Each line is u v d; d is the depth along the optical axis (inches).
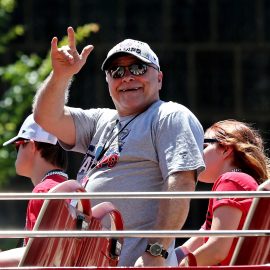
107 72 566.6
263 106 1563.7
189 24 1557.6
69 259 490.9
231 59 1563.7
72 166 1480.1
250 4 1563.7
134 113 561.0
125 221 539.8
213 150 596.7
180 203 523.2
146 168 544.1
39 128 632.4
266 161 612.7
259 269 460.8
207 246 547.8
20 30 1353.3
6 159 1171.9
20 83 1197.1
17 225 1512.1
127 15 1547.7
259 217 483.5
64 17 1546.5
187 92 1558.8
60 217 482.6
